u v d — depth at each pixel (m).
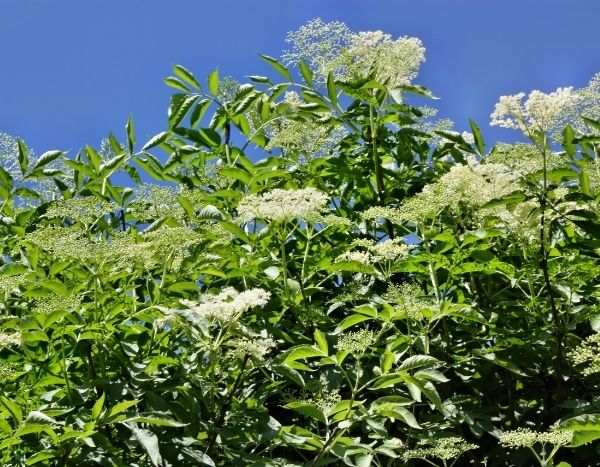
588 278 2.22
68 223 2.56
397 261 2.19
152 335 2.10
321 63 2.63
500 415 2.20
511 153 2.19
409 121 2.50
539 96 2.08
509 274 2.19
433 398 1.84
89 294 2.09
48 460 1.88
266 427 1.90
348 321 1.98
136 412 1.87
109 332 1.98
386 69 2.51
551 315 2.21
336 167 2.47
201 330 1.91
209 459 1.84
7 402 1.78
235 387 1.90
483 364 2.18
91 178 2.51
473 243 2.22
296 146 2.56
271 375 2.19
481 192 2.14
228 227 2.18
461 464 2.17
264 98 2.66
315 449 1.87
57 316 1.88
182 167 2.66
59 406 1.94
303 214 2.10
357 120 2.55
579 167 2.29
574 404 2.02
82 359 2.03
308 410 1.82
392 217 2.17
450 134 2.37
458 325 2.22
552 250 2.23
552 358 2.20
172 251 2.10
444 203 2.14
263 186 2.39
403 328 2.25
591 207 2.17
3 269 2.05
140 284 2.33
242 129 2.64
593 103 2.38
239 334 1.88
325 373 2.09
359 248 2.43
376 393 2.10
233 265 2.21
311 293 2.20
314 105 2.52
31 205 2.70
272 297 2.20
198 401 1.98
